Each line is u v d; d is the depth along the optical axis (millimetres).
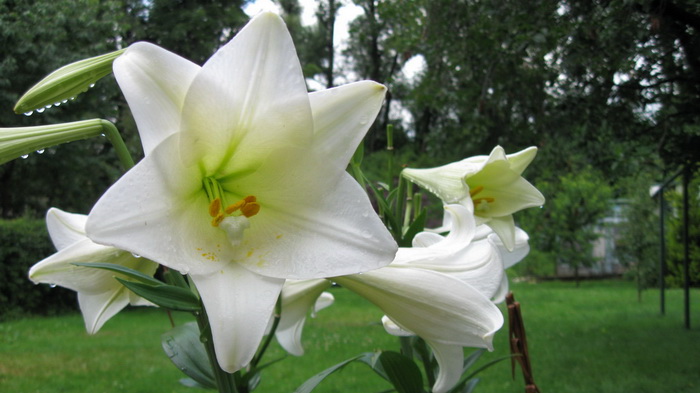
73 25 12438
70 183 13875
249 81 1161
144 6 17406
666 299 12750
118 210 1005
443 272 1517
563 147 9000
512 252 2193
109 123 1316
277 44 1164
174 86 1113
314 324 9883
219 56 1142
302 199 1225
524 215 16969
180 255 1119
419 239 1728
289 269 1168
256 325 1073
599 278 19172
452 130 9891
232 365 1039
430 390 1997
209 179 1282
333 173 1202
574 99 7246
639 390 5809
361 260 1143
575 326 9398
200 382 1596
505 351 7617
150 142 1082
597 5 6496
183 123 1124
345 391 5965
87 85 1364
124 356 7719
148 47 1103
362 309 11750
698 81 6602
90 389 6184
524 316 10531
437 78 9656
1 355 7828
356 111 1197
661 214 10109
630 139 7371
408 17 9516
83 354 7867
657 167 7922
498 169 2102
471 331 1354
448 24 8906
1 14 11414
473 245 1606
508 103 9039
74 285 1493
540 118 8461
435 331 1384
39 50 11820
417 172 2209
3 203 14117
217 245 1196
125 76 1081
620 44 6195
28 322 10781
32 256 11523
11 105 11570
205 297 1089
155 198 1077
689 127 6953
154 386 6266
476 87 9117
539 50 7383
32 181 13945
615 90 6961
